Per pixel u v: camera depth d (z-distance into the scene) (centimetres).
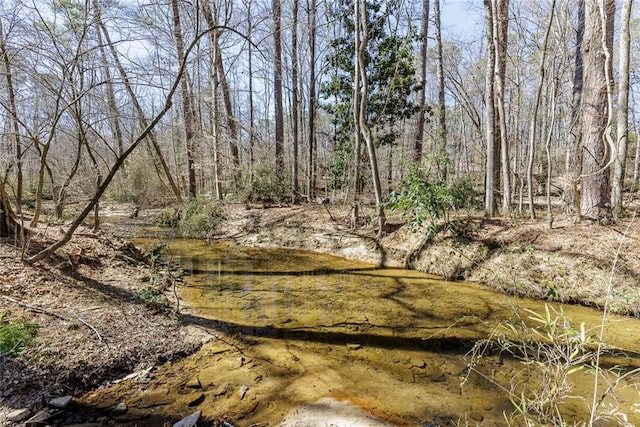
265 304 546
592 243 591
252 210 1205
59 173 762
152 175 1380
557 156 1437
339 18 1167
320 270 755
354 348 409
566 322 217
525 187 1605
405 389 329
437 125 1305
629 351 397
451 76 1465
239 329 450
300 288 633
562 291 549
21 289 415
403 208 831
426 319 496
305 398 311
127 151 458
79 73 473
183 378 335
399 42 1123
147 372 339
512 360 381
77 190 840
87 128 529
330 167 1231
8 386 285
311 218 1071
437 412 297
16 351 317
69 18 488
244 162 1326
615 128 966
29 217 803
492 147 818
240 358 377
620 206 730
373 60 1155
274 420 282
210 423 275
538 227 692
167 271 635
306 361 376
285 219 1095
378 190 884
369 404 306
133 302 468
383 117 1188
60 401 284
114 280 529
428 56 1531
